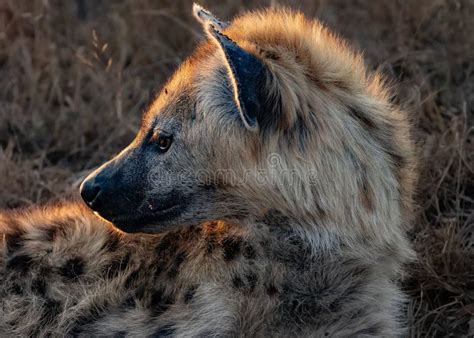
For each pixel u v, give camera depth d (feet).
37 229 18.47
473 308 20.18
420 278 21.07
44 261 17.98
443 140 24.14
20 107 28.27
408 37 28.60
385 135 17.34
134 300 17.52
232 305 17.19
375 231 17.17
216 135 16.72
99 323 17.52
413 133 23.61
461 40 28.37
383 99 17.95
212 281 17.35
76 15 32.14
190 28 29.55
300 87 16.46
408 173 17.92
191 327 17.16
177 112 17.12
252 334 17.20
